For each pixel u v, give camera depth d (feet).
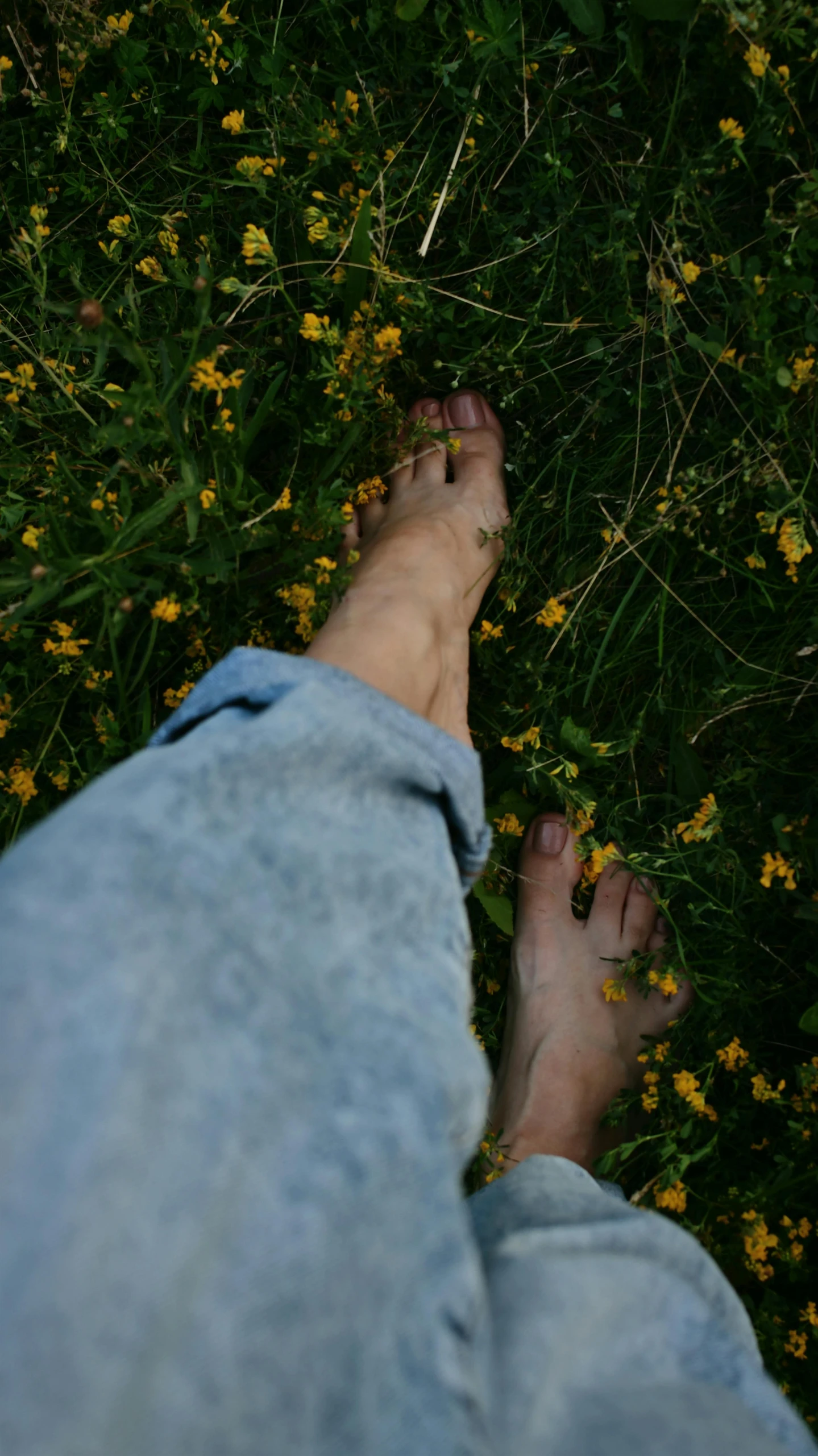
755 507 4.72
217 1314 1.60
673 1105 4.65
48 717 4.58
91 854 1.87
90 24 4.89
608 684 4.96
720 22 4.23
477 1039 5.14
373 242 4.68
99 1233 1.55
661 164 4.58
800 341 4.42
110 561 3.70
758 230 4.58
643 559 4.66
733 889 4.65
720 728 4.93
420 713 3.57
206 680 2.70
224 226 5.21
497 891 5.05
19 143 5.24
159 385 4.74
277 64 4.75
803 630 4.67
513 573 4.77
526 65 4.58
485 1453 1.81
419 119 4.75
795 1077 4.75
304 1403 1.63
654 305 4.66
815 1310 4.23
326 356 4.50
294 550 4.24
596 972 4.94
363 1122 1.80
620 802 4.96
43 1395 1.46
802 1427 2.26
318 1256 1.69
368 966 2.05
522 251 4.76
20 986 1.69
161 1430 1.51
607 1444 1.95
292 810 2.19
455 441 4.62
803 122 4.43
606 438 4.96
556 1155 4.72
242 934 1.91
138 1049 1.68
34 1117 1.60
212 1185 1.65
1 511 4.34
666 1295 2.34
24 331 5.17
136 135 5.26
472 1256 1.90
